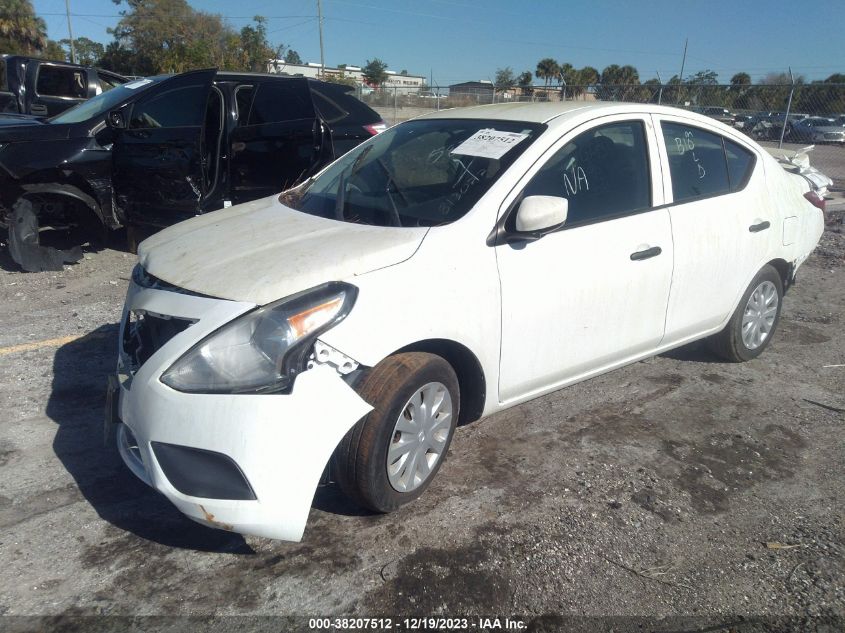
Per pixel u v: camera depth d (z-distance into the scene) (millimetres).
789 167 5867
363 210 3482
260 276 2748
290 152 7172
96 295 6227
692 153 4262
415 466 3098
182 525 3057
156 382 2621
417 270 2955
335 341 2689
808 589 2787
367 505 2982
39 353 4875
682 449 3820
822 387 4660
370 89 26719
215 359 2578
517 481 3451
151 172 6801
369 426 2826
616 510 3242
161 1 34594
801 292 6867
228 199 6902
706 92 17297
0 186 6652
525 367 3436
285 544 2945
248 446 2504
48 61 11742
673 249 3963
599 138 3771
